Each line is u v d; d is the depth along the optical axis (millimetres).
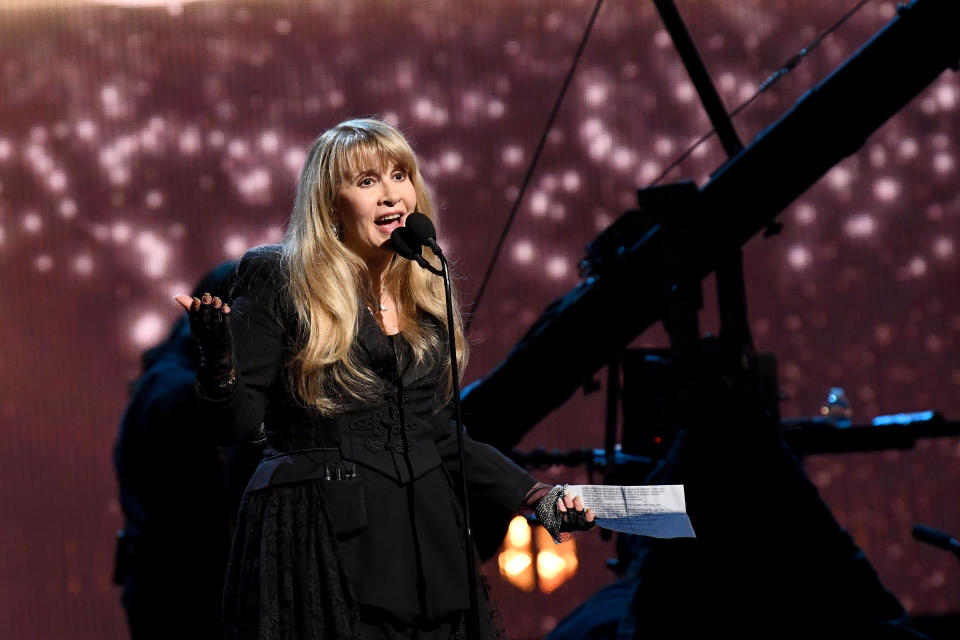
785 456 11836
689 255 12406
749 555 11422
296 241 7266
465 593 7117
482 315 23391
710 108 12953
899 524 22156
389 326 7582
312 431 7066
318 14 23797
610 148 23469
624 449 13445
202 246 23891
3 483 23531
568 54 23562
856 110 12000
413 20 23688
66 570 23203
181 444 11836
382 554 6906
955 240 23219
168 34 23953
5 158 23938
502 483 7762
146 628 11836
